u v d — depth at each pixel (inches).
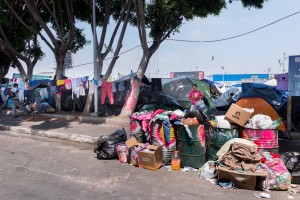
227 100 602.5
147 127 260.8
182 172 228.1
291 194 186.1
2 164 255.6
